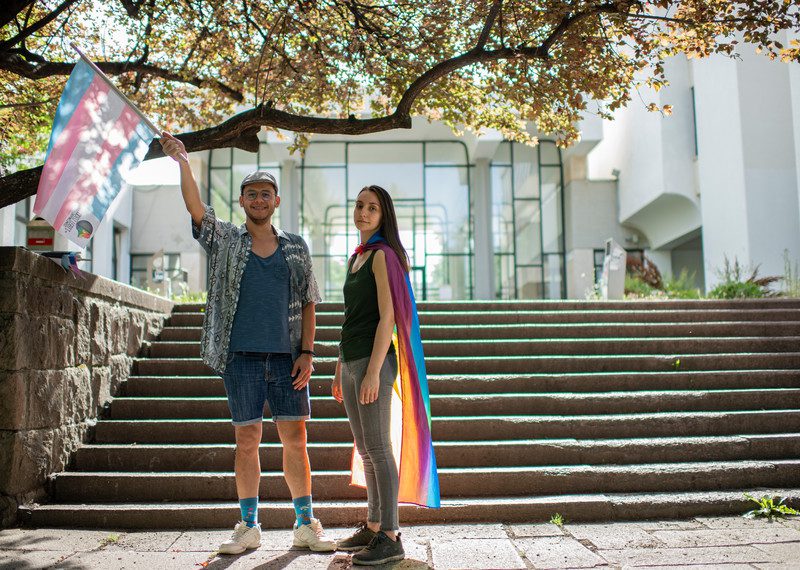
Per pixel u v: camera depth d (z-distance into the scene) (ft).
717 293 38.91
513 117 21.03
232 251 11.65
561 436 16.93
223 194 75.66
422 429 11.15
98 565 10.74
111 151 12.48
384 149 77.25
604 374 19.69
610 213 80.38
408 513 13.50
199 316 23.38
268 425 16.66
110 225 65.00
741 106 55.06
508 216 77.92
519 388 19.36
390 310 10.83
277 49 19.22
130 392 18.85
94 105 12.30
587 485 14.88
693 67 65.98
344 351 11.27
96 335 17.29
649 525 13.19
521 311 26.07
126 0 19.15
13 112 21.12
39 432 14.17
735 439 16.37
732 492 14.56
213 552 11.57
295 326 11.86
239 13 20.57
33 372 13.99
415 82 16.80
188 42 22.35
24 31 16.98
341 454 15.66
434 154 77.92
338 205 76.54
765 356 21.16
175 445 16.14
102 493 14.47
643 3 16.52
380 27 20.21
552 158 79.46
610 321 24.99
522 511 13.66
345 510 13.65
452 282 76.43
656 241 77.46
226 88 21.26
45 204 11.79
